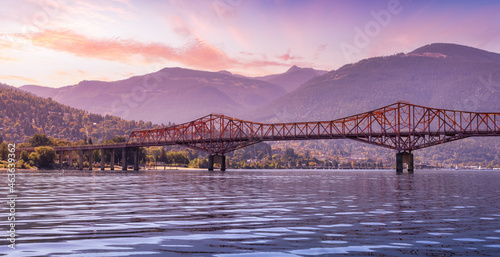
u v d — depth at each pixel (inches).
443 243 892.6
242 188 2778.1
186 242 887.7
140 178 4808.1
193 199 1862.7
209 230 1021.2
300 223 1131.3
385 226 1090.7
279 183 3617.1
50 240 896.9
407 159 7751.0
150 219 1195.3
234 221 1162.0
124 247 840.3
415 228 1064.8
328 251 821.9
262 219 1202.6
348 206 1578.5
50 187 2810.0
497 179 5506.9
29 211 1379.2
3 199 1841.8
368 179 4955.7
